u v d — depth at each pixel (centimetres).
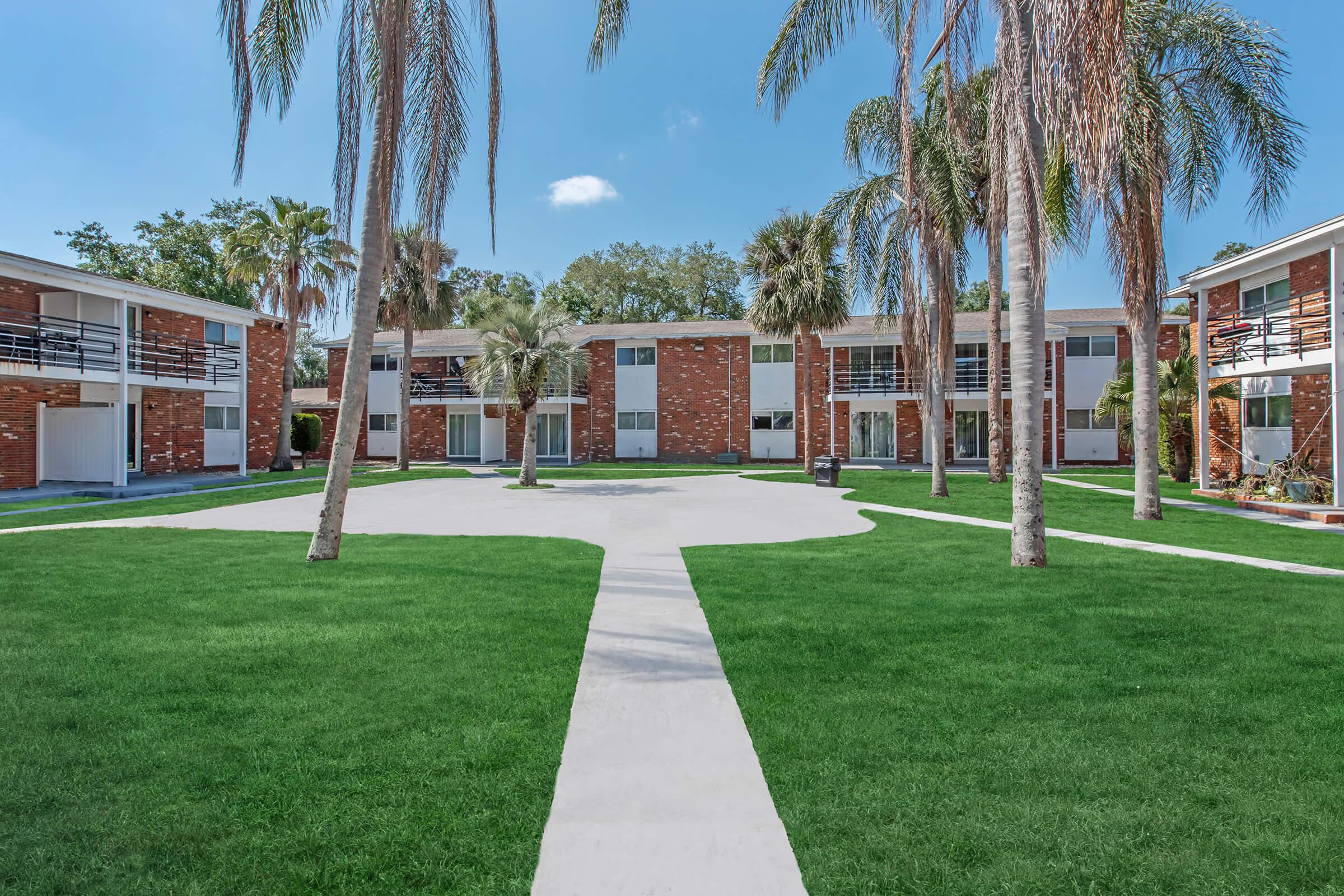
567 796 299
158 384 2033
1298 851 256
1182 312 2853
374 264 878
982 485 2031
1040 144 839
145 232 3906
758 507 1519
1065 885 239
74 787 303
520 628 555
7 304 1812
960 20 961
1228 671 454
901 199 1669
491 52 898
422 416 3603
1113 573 779
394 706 395
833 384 2923
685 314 5653
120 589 689
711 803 294
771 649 504
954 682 435
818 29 1117
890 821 279
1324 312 1454
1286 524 1238
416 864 251
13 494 1688
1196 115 1316
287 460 2600
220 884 240
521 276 5416
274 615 590
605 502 1650
